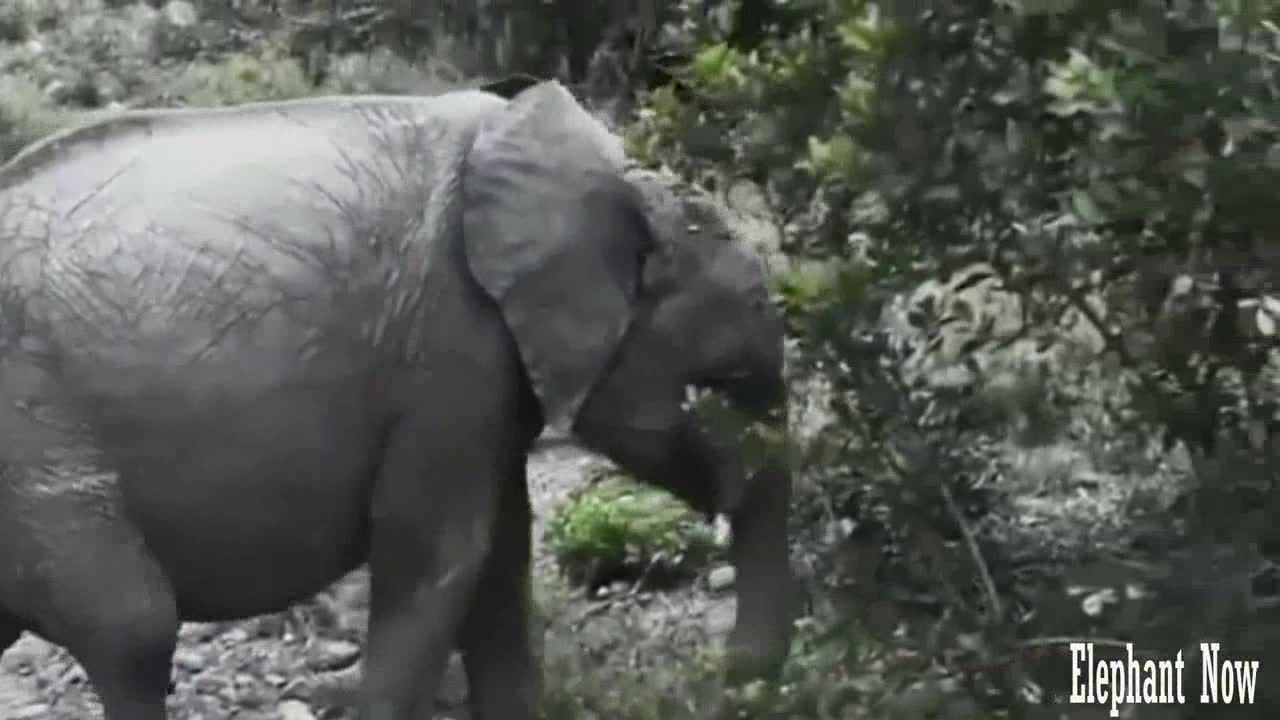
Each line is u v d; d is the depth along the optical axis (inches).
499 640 359.9
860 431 291.0
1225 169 223.3
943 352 291.3
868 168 267.7
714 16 338.0
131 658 312.5
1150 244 247.0
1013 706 267.7
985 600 284.2
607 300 316.5
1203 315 253.1
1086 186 246.7
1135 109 225.9
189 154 318.0
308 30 983.0
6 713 449.4
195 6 1098.1
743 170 323.6
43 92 968.9
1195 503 252.7
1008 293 288.5
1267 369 260.8
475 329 315.6
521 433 327.6
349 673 458.9
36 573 308.3
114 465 307.1
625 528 506.0
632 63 772.6
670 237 321.7
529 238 314.0
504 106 325.7
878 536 299.3
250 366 307.1
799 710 280.4
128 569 309.0
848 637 287.7
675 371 325.1
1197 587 246.7
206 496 309.4
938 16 267.0
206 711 445.7
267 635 485.1
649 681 364.2
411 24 944.9
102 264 307.6
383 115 326.3
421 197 319.0
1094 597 254.2
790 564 331.6
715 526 508.1
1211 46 223.1
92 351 305.3
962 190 265.3
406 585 323.6
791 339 322.7
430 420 316.2
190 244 308.7
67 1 1178.6
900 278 278.8
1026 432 277.0
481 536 323.0
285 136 322.0
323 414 311.7
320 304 310.7
